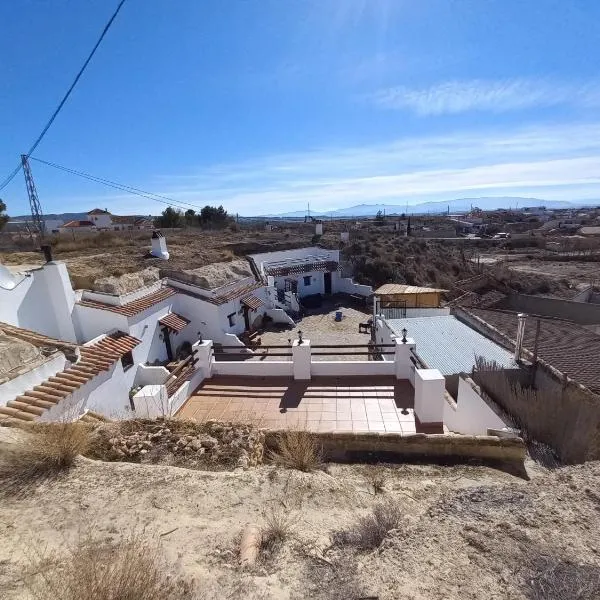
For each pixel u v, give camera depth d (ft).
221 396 31.89
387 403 29.48
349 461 17.31
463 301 80.74
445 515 11.35
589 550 9.55
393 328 42.57
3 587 8.84
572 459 17.20
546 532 10.24
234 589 8.82
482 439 17.19
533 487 12.59
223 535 11.03
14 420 18.42
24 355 26.43
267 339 66.44
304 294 93.56
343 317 79.61
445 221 353.10
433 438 17.47
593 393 21.97
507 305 78.69
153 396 26.32
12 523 11.52
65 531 11.18
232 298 60.80
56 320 44.06
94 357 31.12
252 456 16.71
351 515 12.40
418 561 9.41
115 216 212.02
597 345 33.14
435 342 38.17
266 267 85.35
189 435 17.44
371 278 102.01
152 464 15.65
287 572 9.44
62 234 101.81
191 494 13.05
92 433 17.37
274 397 31.22
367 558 9.75
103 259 64.90
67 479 13.70
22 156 57.47
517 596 8.25
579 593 8.20
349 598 8.39
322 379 33.50
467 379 26.12
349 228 179.22
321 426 27.12
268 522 11.29
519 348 30.99
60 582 8.38
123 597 7.79
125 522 11.57
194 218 165.89
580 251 192.65
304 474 14.73
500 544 9.82
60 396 24.50
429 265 116.37
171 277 61.67
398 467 16.69
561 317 72.79
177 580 9.07
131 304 48.44
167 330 53.67
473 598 8.24
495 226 314.76
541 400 20.27
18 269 50.75
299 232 146.41
